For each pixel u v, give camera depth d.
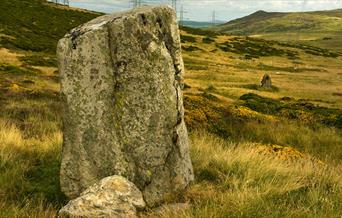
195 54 87.81
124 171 6.71
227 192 6.46
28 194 6.91
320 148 14.40
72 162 6.84
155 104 6.63
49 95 22.91
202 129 14.27
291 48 114.94
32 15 90.38
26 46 59.03
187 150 7.22
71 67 6.68
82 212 5.94
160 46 6.59
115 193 6.22
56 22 89.75
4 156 8.36
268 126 16.16
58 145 9.40
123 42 6.54
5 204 6.29
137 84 6.60
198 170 7.92
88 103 6.69
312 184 6.91
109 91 6.68
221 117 15.82
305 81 57.47
